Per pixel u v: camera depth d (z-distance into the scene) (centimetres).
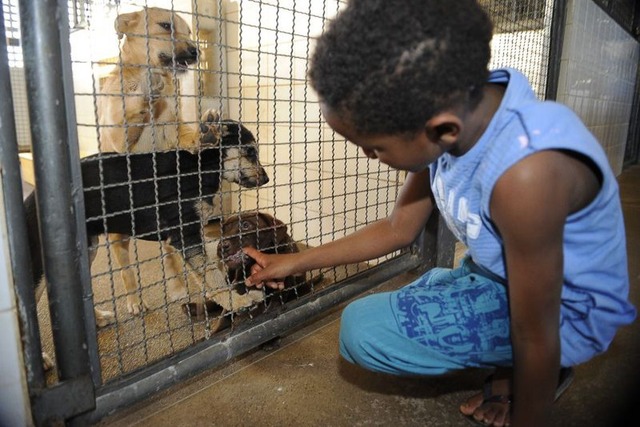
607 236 71
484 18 56
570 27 239
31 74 73
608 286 75
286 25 218
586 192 63
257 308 140
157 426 92
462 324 86
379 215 202
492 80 70
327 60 55
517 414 69
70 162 78
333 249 106
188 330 140
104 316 147
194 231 153
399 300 91
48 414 80
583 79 275
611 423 89
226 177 167
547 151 57
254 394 103
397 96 53
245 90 246
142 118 195
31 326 78
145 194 142
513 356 68
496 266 77
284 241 162
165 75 207
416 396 102
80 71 298
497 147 62
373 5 52
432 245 170
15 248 75
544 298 62
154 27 212
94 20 236
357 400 100
